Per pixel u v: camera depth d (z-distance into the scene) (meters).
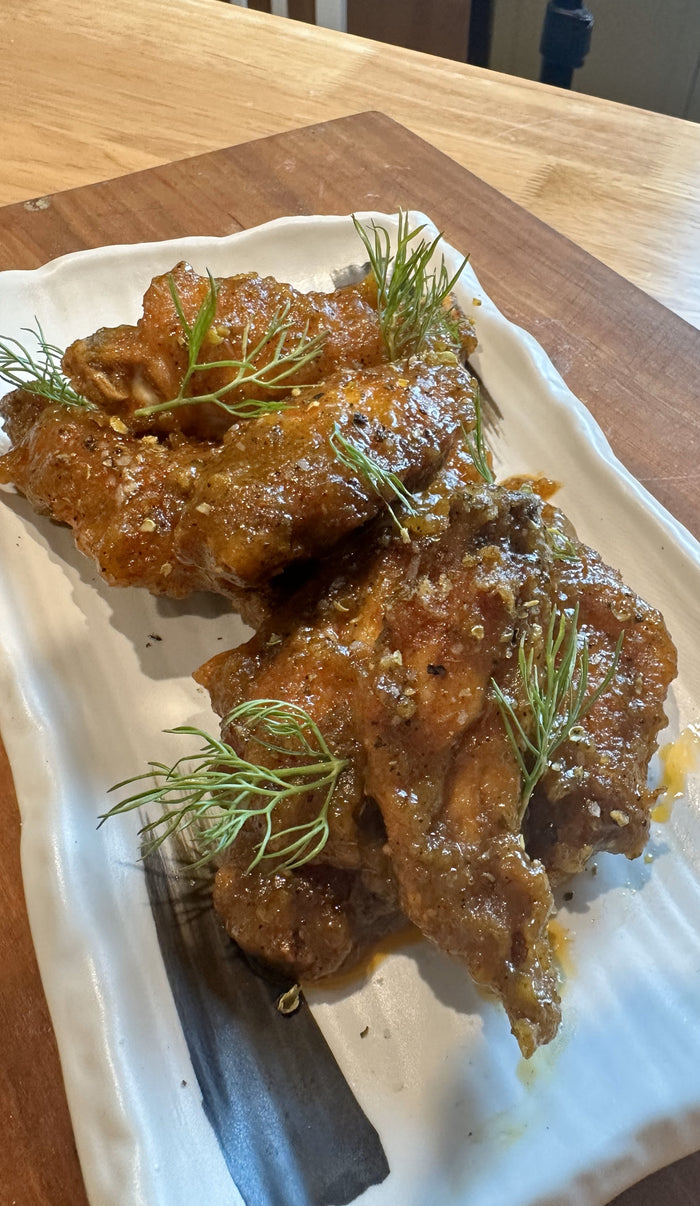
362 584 0.19
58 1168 0.16
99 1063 0.16
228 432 0.20
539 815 0.18
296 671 0.18
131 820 0.20
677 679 0.23
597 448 0.26
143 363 0.23
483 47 0.66
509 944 0.16
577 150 0.43
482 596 0.16
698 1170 0.17
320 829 0.17
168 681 0.23
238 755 0.18
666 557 0.24
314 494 0.18
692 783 0.21
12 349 0.28
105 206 0.35
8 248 0.33
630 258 0.37
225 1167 0.16
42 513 0.24
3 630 0.22
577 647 0.19
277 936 0.18
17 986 0.18
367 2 0.65
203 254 0.31
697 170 0.42
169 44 0.47
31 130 0.41
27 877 0.18
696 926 0.19
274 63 0.47
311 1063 0.17
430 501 0.19
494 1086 0.17
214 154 0.39
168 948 0.18
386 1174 0.16
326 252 0.32
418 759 0.16
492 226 0.36
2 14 0.47
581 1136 0.16
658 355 0.31
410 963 0.19
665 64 0.62
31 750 0.20
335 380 0.21
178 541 0.20
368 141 0.40
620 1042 0.17
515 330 0.29
